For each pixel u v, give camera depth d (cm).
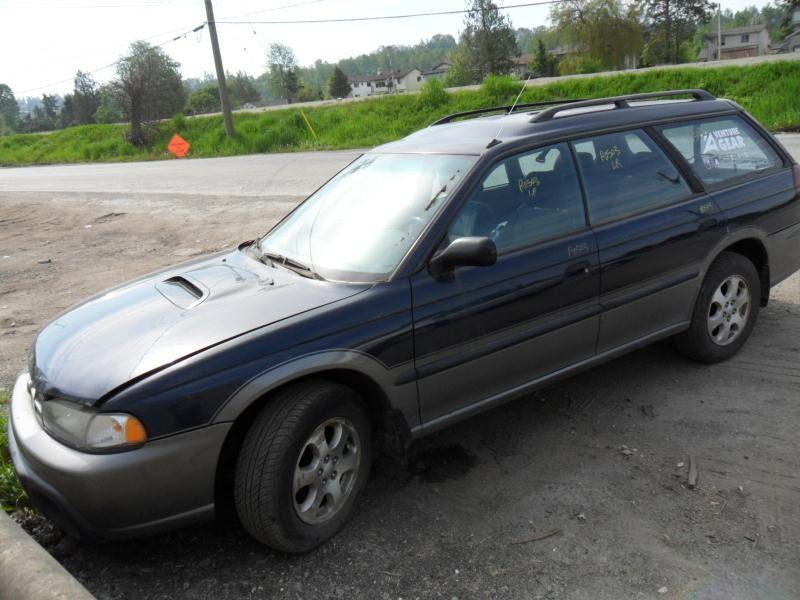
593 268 362
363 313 297
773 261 456
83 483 255
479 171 341
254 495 272
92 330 312
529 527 302
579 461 350
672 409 393
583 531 296
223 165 2306
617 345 388
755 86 2416
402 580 276
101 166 3038
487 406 343
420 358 312
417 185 354
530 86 2958
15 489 345
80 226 1251
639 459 347
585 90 2819
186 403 261
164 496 264
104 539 265
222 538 311
